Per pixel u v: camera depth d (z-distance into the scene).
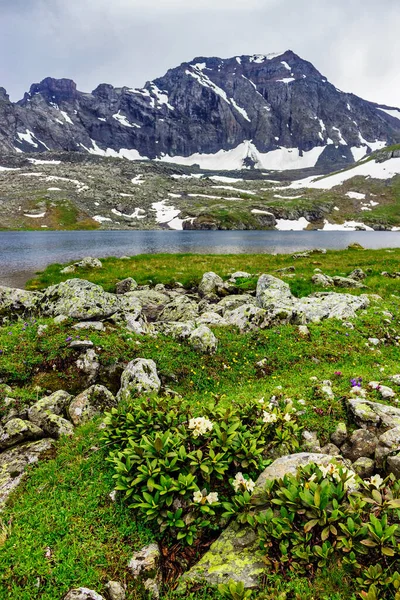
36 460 7.27
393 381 9.77
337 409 8.30
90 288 15.09
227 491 5.94
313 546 4.63
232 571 4.65
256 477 6.19
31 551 4.99
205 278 28.30
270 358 12.80
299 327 14.84
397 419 7.48
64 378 10.77
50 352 11.25
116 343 12.07
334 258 45.19
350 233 158.62
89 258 38.75
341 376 10.34
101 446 7.35
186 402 8.80
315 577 4.34
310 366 12.34
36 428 8.38
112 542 5.21
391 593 3.99
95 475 6.57
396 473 6.25
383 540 4.31
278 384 10.42
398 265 37.25
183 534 5.10
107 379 11.09
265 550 4.78
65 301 14.58
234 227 189.62
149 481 5.56
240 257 47.88
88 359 11.23
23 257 56.19
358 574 4.30
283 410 8.10
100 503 5.92
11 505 6.07
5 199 191.25
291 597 4.21
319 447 7.37
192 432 6.25
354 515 4.80
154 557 4.95
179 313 19.72
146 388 9.77
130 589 4.61
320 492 4.96
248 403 8.05
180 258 47.12
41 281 32.72
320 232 168.25
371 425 7.59
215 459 5.84
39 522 5.51
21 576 4.63
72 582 4.60
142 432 6.89
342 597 4.06
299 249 75.19
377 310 17.70
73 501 5.94
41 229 161.88
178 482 5.58
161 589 4.69
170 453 5.95
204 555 5.03
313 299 19.16
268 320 15.44
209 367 12.16
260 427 7.05
